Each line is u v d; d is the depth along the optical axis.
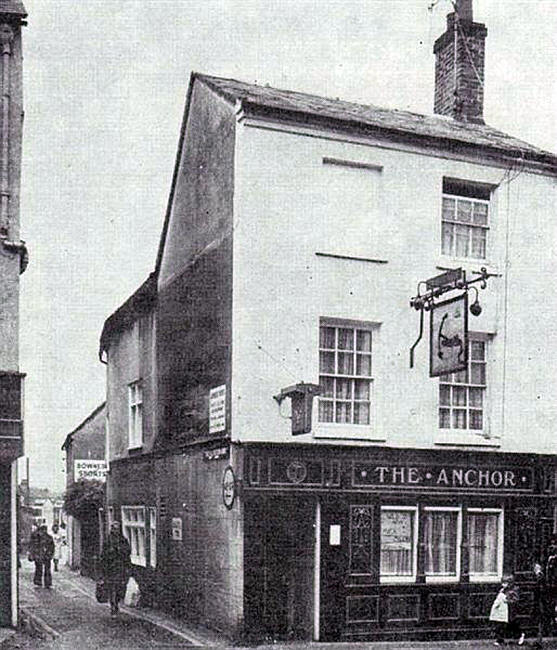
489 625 15.28
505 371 16.14
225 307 15.27
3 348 14.05
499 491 15.73
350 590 14.45
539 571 14.55
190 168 17.91
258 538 14.17
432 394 15.58
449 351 13.98
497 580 15.55
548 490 16.12
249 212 14.74
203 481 15.86
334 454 14.60
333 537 14.43
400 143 15.79
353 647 13.72
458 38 19.34
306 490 14.34
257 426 14.34
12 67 14.59
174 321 18.52
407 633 14.73
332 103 17.33
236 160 15.01
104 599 19.17
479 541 15.68
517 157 16.56
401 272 15.60
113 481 23.70
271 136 15.00
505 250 16.41
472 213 16.48
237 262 14.77
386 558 14.96
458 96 19.12
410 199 15.80
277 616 14.31
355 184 15.54
